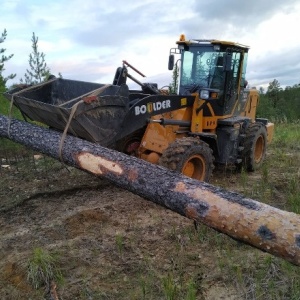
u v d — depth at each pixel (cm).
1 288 364
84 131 474
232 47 655
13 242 446
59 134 488
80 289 355
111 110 488
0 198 587
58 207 543
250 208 281
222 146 666
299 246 251
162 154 557
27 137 514
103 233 459
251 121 765
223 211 290
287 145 1019
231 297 339
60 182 652
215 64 640
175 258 401
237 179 686
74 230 469
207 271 378
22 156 841
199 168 583
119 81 580
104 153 407
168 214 509
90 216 498
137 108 523
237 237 287
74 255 409
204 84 651
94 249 421
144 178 355
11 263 396
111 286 360
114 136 500
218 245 421
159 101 559
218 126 673
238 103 728
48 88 581
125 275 376
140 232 460
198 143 568
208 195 308
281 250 261
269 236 264
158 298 341
